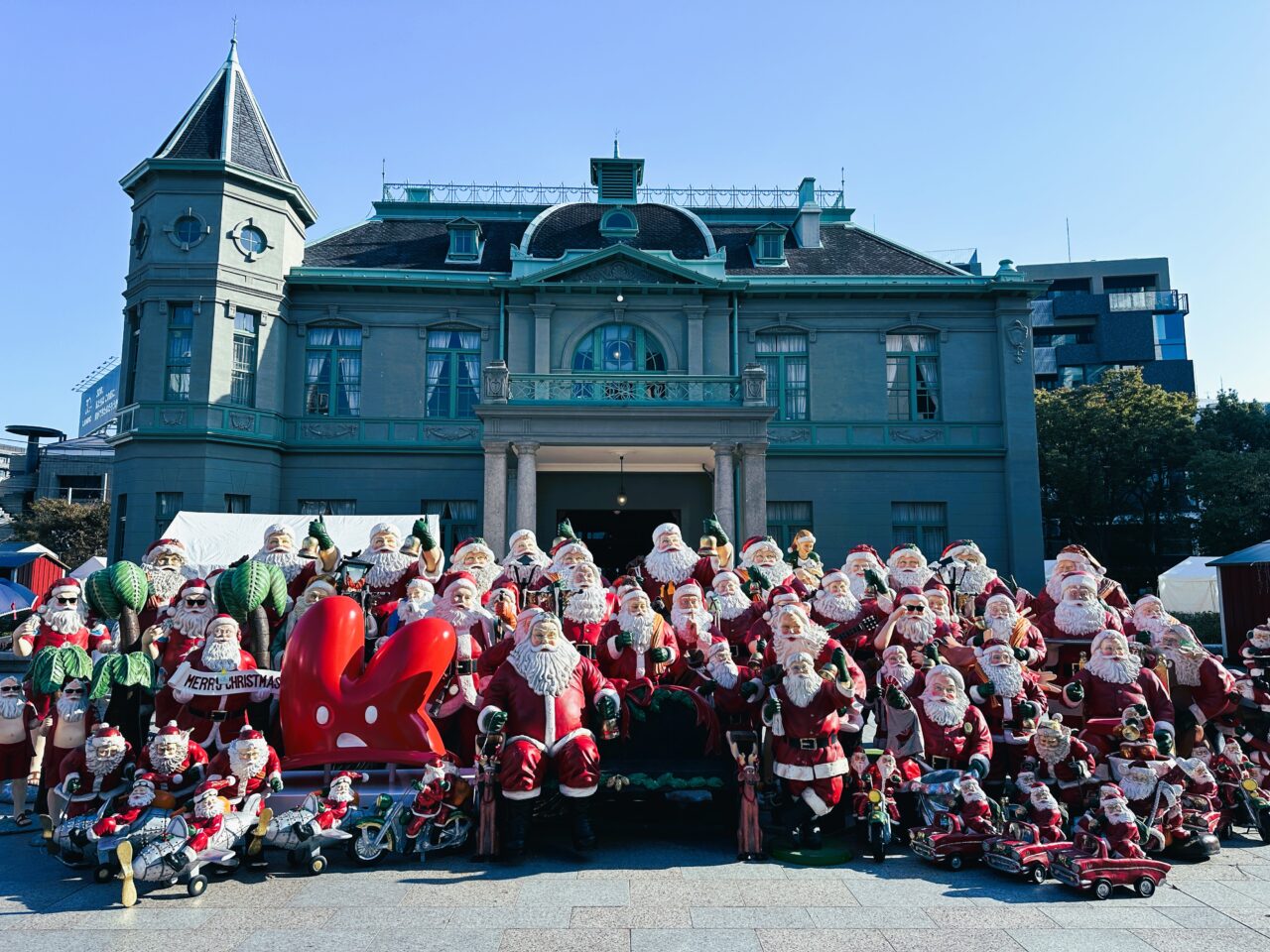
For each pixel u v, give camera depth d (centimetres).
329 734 641
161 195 2052
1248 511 3144
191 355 2006
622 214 2336
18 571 2173
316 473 2145
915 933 481
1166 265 6369
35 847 656
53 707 673
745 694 619
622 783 637
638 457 2034
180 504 1973
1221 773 710
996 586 969
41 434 5225
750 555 963
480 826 607
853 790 668
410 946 459
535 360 2175
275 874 580
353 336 2219
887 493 2242
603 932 480
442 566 883
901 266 2462
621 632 708
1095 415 3647
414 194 2719
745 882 569
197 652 664
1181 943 468
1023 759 685
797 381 2286
